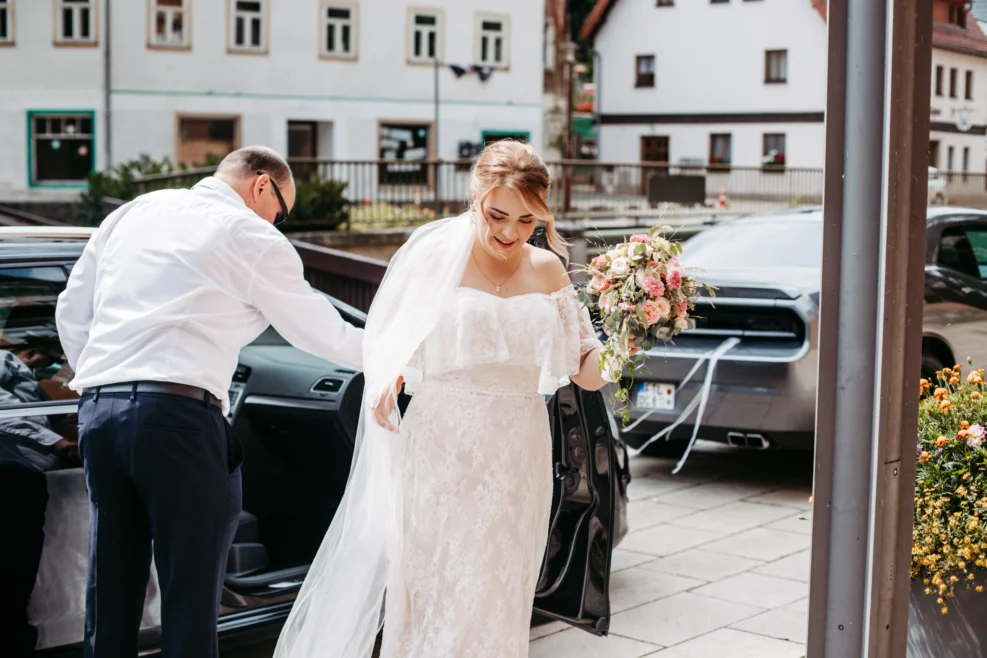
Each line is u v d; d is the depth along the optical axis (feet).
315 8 88.63
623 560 16.08
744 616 13.73
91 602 9.25
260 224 9.77
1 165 81.41
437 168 59.41
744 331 18.81
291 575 12.05
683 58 126.62
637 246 9.24
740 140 123.85
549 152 104.73
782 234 21.30
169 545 9.09
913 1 7.98
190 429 9.09
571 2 162.40
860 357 8.22
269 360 14.94
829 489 8.40
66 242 11.23
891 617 8.57
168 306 9.25
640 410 19.47
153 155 83.51
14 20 80.48
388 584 9.70
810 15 117.91
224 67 85.66
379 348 9.41
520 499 9.48
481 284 9.39
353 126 91.25
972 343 20.16
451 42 94.58
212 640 9.27
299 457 14.46
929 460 10.61
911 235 8.36
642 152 131.13
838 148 8.17
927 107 8.28
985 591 10.27
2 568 9.59
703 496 19.72
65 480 9.97
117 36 81.56
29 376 10.30
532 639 13.07
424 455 9.43
